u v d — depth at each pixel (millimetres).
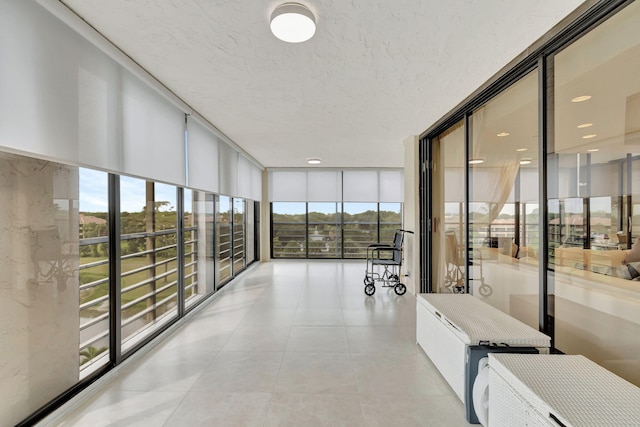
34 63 1604
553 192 2016
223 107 3408
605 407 1194
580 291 1795
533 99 2270
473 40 2061
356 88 2883
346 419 1892
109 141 2215
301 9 1667
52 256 1823
